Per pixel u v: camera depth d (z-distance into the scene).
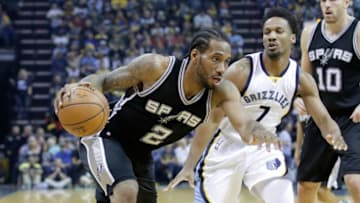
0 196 11.86
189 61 4.02
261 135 3.78
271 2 20.52
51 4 20.97
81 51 18.47
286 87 4.93
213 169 5.18
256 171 5.04
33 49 21.17
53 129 15.74
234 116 3.97
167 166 14.02
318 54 5.71
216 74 3.94
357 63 5.57
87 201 10.33
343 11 5.57
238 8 22.12
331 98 5.69
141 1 20.55
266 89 4.93
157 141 4.40
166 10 20.48
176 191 12.28
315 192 5.96
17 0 21.80
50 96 18.28
